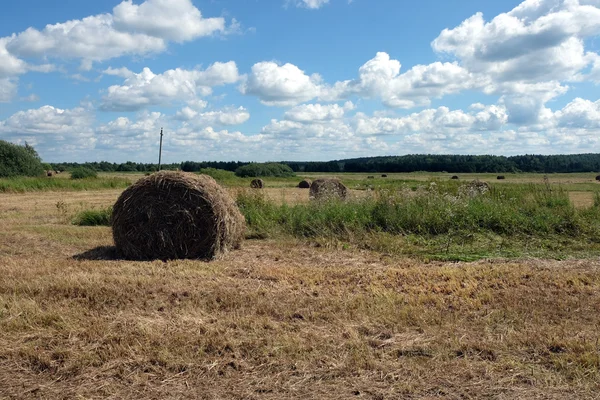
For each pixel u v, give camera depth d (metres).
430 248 8.68
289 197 20.95
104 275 6.37
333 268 7.14
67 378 3.65
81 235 10.09
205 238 8.19
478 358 3.92
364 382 3.54
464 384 3.52
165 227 8.22
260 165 64.75
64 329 4.43
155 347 4.07
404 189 11.57
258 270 6.87
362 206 10.92
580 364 3.78
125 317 4.76
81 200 20.06
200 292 5.61
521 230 9.80
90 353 3.97
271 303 5.18
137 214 8.25
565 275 6.41
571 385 3.50
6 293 5.46
